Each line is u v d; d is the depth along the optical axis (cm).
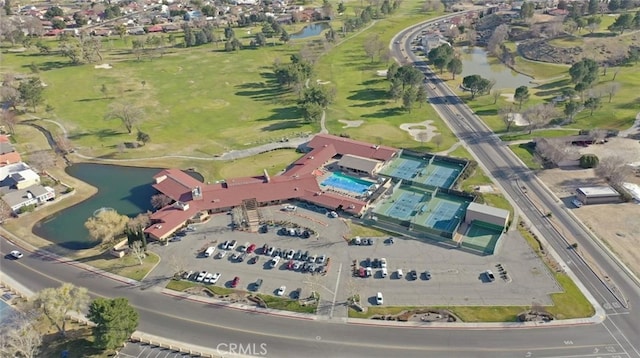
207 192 16550
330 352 10800
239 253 14100
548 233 14575
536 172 18050
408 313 11794
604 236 14338
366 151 19575
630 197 15888
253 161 19762
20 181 17475
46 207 16900
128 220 15025
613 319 11444
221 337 11281
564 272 12975
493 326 11350
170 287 12888
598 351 10631
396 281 12850
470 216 14925
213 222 15650
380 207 16238
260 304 12194
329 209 16112
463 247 14050
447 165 18938
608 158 17200
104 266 13825
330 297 12394
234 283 12875
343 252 14038
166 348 11000
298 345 11012
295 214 15962
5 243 15012
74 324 11781
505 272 13000
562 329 11212
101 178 18762
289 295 12494
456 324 11425
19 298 12631
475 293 12362
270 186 16925
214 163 19688
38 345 10769
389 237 14638
